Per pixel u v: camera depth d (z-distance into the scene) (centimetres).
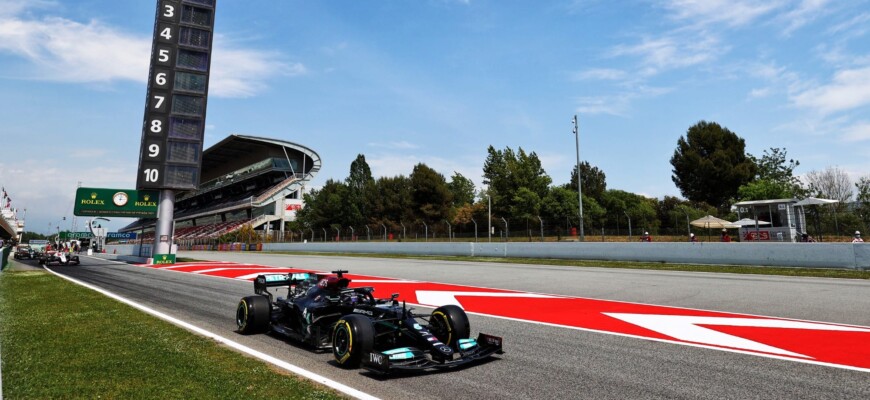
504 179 5131
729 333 667
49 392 412
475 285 1327
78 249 6122
